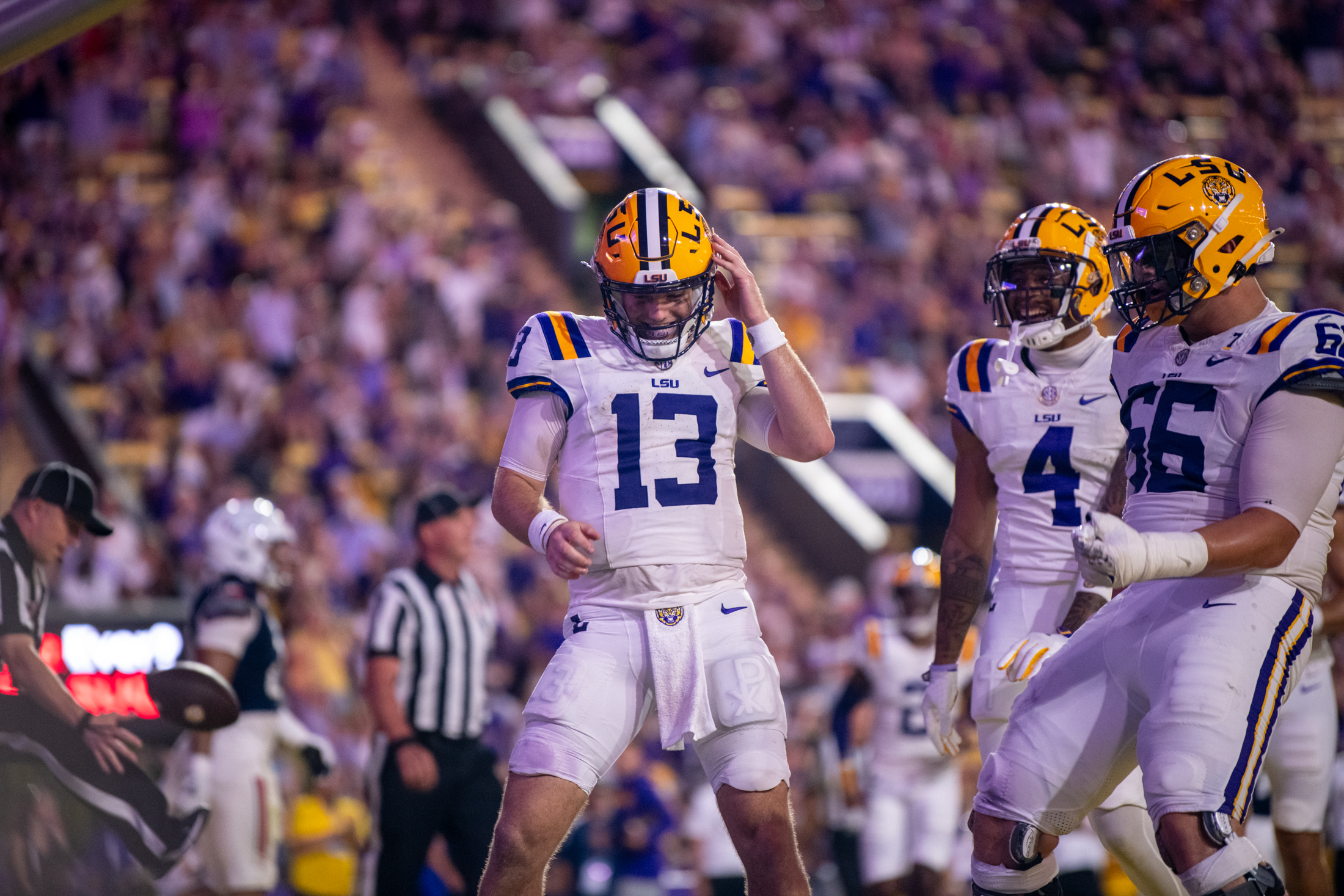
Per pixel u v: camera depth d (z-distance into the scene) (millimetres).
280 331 46938
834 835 24000
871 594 38875
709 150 60250
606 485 11086
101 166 54250
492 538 37312
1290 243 58594
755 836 10648
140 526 37344
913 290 53938
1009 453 12906
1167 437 10570
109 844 14961
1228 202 10398
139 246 48750
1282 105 67312
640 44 67562
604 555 11031
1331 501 10539
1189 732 9836
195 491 39688
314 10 61219
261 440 43438
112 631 16812
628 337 11242
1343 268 57438
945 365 52062
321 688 31891
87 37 56062
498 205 59312
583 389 11219
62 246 49031
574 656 11023
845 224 58688
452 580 18469
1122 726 10539
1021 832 10633
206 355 45594
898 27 67000
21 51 11703
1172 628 10289
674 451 11102
